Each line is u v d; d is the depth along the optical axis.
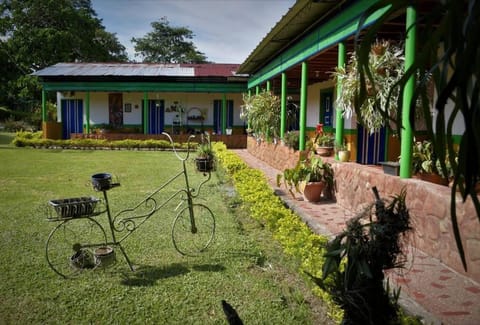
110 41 34.78
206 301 3.23
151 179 9.08
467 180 0.95
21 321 2.92
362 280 1.92
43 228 5.14
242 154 14.84
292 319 2.94
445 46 0.99
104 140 16.89
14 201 6.64
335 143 6.70
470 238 3.22
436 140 1.06
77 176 9.36
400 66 5.08
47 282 3.56
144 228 5.19
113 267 3.90
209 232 5.04
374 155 8.07
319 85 12.21
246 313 3.03
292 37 8.65
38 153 14.57
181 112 19.64
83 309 3.09
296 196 6.75
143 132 19.56
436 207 3.66
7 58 27.31
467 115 0.91
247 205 5.95
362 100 1.17
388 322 1.99
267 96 11.46
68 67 19.45
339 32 6.15
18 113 27.78
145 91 18.06
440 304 2.82
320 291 2.97
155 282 3.58
